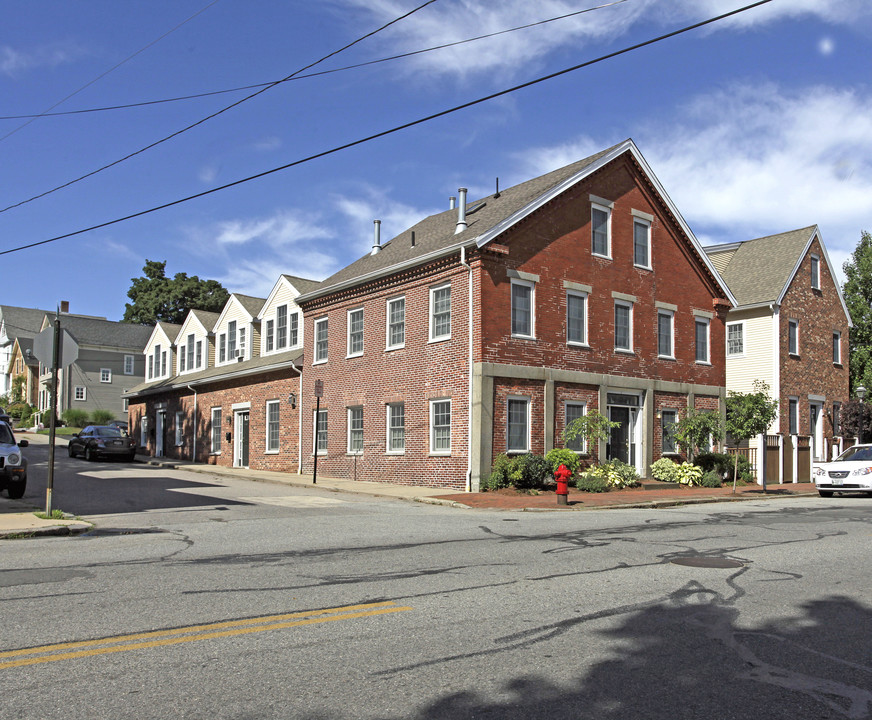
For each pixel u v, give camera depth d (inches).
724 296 1158.3
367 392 1003.3
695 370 1104.2
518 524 540.7
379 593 301.0
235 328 1391.5
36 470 1048.8
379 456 970.7
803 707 188.1
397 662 215.0
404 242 1120.8
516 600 291.0
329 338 1092.5
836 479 903.7
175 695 188.1
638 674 208.7
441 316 898.7
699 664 218.4
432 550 408.8
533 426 884.0
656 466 1005.8
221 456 1344.7
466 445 840.9
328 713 177.9
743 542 450.6
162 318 3002.0
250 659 216.4
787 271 1337.4
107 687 193.5
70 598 289.1
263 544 428.8
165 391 1558.8
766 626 259.6
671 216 1088.2
